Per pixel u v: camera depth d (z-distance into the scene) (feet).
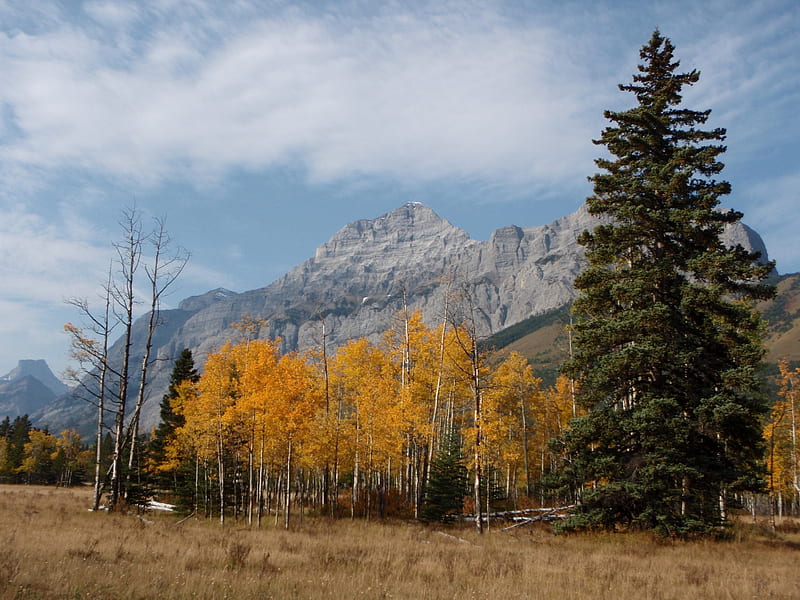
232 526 91.61
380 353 115.85
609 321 77.71
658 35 87.61
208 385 103.81
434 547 64.39
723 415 68.49
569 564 52.85
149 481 130.52
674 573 48.73
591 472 77.30
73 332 79.30
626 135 85.87
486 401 88.28
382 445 97.60
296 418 86.02
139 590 30.04
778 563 58.49
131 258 85.20
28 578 30.12
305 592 32.68
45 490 195.11
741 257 77.10
